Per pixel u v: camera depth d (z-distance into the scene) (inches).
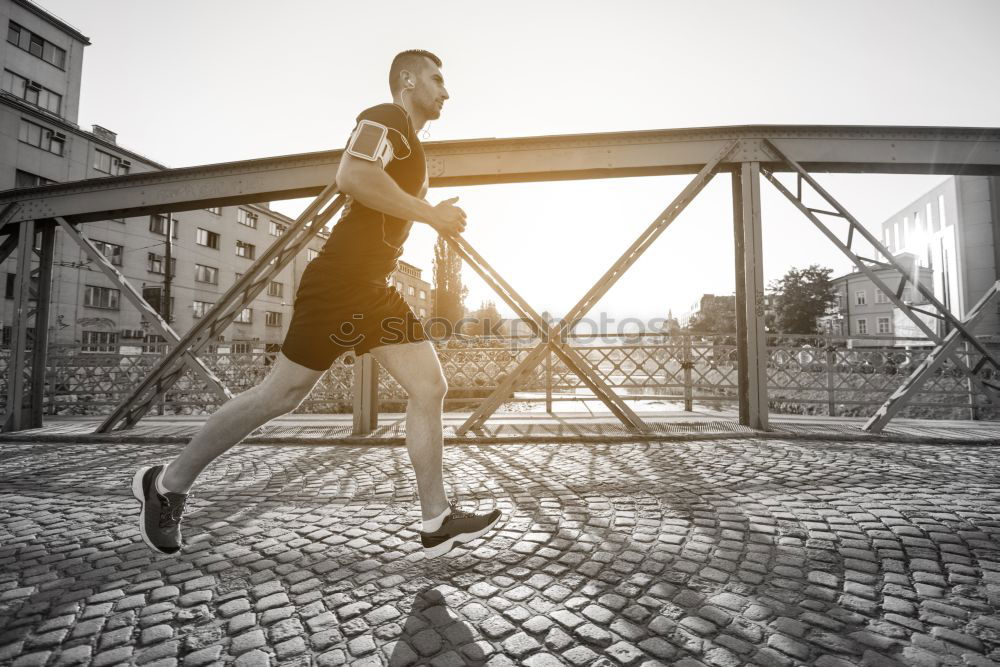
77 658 52.7
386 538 90.0
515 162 204.5
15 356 235.1
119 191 229.9
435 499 71.2
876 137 201.2
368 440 194.4
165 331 221.3
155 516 69.6
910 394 193.2
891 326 1747.0
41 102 999.6
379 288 68.1
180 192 223.8
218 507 111.0
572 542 86.0
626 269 206.2
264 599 66.5
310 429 228.2
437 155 206.7
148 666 51.0
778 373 279.1
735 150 202.7
